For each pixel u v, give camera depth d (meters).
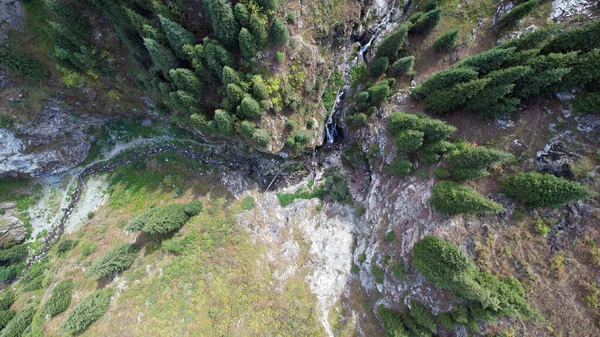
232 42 37.59
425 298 35.94
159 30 36.69
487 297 29.19
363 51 51.03
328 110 50.62
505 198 33.44
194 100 40.03
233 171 52.38
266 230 48.88
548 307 29.45
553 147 32.31
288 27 39.91
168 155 52.22
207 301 41.16
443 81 37.91
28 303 44.03
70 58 40.91
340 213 49.41
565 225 30.16
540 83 31.84
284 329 40.22
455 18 43.81
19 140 46.22
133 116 52.78
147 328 38.34
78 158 52.62
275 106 41.41
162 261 43.62
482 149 33.09
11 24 39.62
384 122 45.31
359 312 42.00
